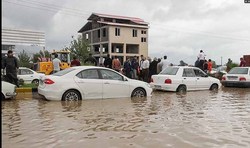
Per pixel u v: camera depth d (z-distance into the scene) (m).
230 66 28.81
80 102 11.16
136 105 10.63
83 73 11.86
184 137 6.26
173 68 16.56
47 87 11.25
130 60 20.16
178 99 12.61
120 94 12.47
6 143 5.72
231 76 19.39
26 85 16.02
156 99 12.48
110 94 12.23
